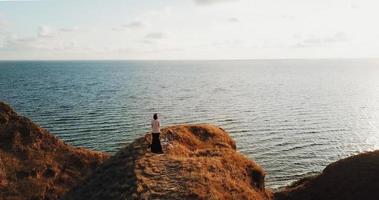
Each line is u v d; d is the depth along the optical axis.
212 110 110.50
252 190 26.52
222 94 153.75
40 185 33.06
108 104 117.38
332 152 69.25
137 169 25.62
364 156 29.47
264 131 84.50
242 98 141.50
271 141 75.56
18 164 35.09
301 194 29.75
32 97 132.50
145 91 160.12
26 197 31.42
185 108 112.88
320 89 188.62
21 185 32.56
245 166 29.41
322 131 87.12
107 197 23.84
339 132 86.75
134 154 28.81
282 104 128.25
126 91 158.88
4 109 42.28
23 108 106.62
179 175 24.56
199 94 151.38
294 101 137.25
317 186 29.19
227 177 25.92
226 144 35.03
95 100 126.62
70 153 39.03
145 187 23.22
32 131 40.09
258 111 111.31
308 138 79.56
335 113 113.12
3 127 39.66
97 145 69.44
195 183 23.53
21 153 36.78
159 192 22.55
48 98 130.25
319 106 126.62
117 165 28.22
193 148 32.41
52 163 36.47
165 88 177.12
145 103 121.12
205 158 28.02
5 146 37.16
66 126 84.25
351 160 29.61
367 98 153.38
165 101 127.31
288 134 82.44
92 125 85.62
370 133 86.50
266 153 66.88
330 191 27.72
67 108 108.06
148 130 81.62
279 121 96.88
